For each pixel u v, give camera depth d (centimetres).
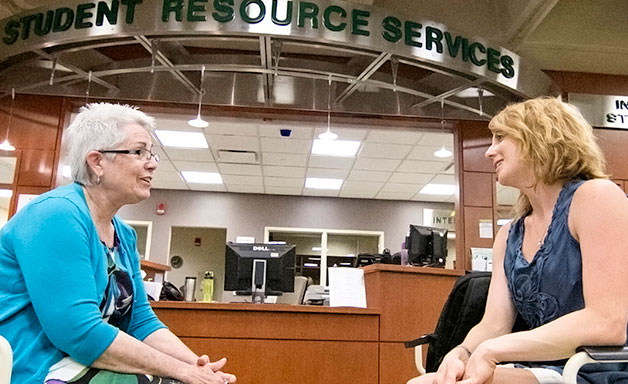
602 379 111
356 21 376
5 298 126
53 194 139
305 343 301
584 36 516
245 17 363
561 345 104
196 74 469
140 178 150
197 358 157
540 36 515
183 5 364
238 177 895
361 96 492
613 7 529
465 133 548
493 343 108
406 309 324
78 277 127
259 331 298
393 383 310
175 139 710
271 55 399
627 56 529
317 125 558
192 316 296
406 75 477
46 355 126
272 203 1008
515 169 132
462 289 193
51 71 439
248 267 372
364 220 1014
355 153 749
